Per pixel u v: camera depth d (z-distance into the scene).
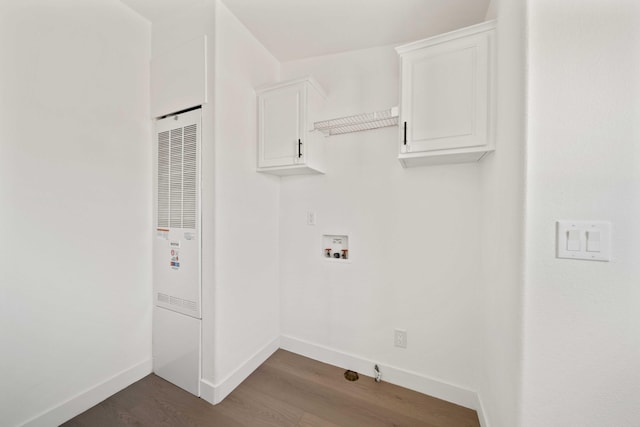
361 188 1.86
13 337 1.22
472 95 1.25
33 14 1.27
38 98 1.29
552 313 0.83
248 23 1.71
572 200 0.80
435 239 1.64
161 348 1.76
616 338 0.78
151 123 1.82
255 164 1.88
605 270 0.78
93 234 1.51
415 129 1.37
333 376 1.79
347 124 1.75
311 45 1.91
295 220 2.10
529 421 0.85
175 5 1.62
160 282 1.77
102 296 1.55
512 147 0.94
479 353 1.50
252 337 1.84
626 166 0.77
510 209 0.96
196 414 1.44
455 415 1.46
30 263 1.27
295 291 2.10
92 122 1.50
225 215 1.60
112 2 1.58
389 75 1.84
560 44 0.81
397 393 1.63
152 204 1.82
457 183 1.59
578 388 0.81
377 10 1.56
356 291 1.87
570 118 0.81
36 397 1.28
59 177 1.37
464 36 1.26
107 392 1.55
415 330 1.69
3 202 1.19
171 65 1.68
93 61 1.50
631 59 0.77
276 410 1.48
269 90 1.82
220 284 1.56
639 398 0.76
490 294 1.28
